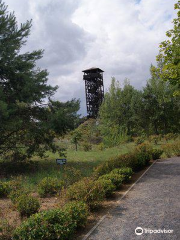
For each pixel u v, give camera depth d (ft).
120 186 28.89
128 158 38.75
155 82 126.11
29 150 45.98
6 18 43.21
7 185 28.19
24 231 14.97
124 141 94.79
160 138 94.02
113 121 137.69
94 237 15.85
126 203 22.63
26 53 46.57
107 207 21.85
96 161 52.65
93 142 114.32
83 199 20.81
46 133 46.34
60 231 15.16
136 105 132.77
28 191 26.63
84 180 24.40
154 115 128.06
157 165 44.19
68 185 28.14
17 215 20.57
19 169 43.27
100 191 21.86
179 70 38.58
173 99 124.06
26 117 45.37
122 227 17.08
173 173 35.45
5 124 38.11
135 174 37.14
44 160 56.95
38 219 15.62
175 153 57.36
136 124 137.28
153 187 27.91
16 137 46.29
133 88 150.00
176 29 38.45
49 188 27.12
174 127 128.16
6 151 46.52
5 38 43.11
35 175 37.99
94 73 185.98
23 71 43.55
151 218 18.31
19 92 42.55
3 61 40.96
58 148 50.60
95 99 189.16
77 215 17.29
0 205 23.98
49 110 46.85
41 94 44.19
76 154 68.90
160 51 40.37
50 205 23.18
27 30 45.73
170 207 20.48
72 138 87.40
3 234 16.15
